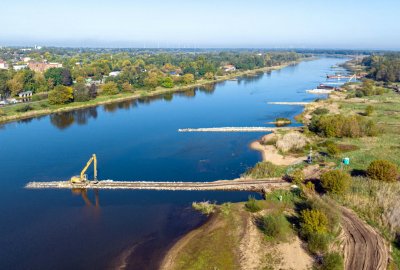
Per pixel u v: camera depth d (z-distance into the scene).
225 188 88.81
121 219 75.12
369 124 132.75
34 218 75.94
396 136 129.50
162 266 59.25
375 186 82.75
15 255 63.03
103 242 66.75
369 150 113.44
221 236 66.75
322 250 60.66
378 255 59.84
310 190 83.31
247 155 114.06
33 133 143.00
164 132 142.62
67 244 66.31
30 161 110.19
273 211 75.19
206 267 58.03
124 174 99.50
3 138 135.75
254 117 169.75
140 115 176.25
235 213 75.19
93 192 88.06
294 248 61.94
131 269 58.97
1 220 75.19
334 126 130.00
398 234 65.38
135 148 122.25
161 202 82.56
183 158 111.94
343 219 71.00
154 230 70.56
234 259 59.81
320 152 112.88
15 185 92.62
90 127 152.38
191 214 76.50
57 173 100.56
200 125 154.75
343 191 79.88
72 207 80.75
